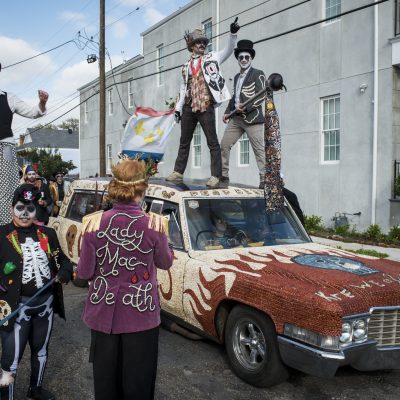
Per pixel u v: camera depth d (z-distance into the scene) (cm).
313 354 344
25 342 348
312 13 1373
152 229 285
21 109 412
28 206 341
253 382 399
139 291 279
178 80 1991
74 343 500
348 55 1281
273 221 536
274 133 523
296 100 1439
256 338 398
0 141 401
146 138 620
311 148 1399
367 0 1227
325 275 399
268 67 1531
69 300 654
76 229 657
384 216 1201
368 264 444
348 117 1288
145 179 292
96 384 284
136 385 281
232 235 500
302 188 1430
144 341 280
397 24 1173
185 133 604
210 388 402
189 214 495
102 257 279
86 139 2877
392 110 1180
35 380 366
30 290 342
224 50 589
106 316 275
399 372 441
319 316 344
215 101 573
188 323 473
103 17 1823
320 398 388
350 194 1288
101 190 650
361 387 410
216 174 568
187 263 462
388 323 374
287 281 388
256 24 1565
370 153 1234
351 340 352
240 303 409
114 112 2545
